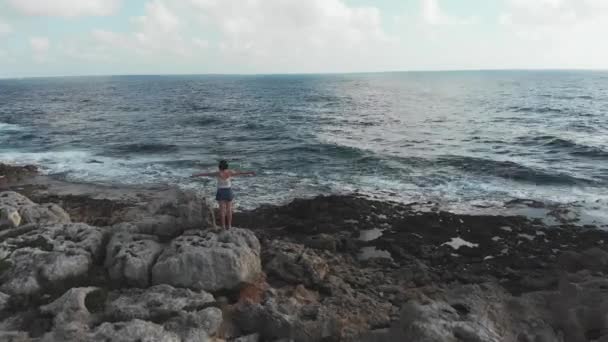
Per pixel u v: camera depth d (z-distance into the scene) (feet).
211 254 28.66
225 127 137.39
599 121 137.49
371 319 27.12
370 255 42.68
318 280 32.22
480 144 100.68
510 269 39.19
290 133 122.01
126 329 21.52
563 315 26.91
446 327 22.15
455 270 39.24
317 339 24.35
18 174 75.72
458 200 60.59
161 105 231.71
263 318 25.14
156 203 40.52
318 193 64.54
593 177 70.44
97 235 32.76
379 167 79.25
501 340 22.21
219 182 37.29
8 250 30.30
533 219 52.34
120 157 91.15
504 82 502.38
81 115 177.78
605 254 38.34
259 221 51.49
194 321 23.27
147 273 28.71
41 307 24.49
